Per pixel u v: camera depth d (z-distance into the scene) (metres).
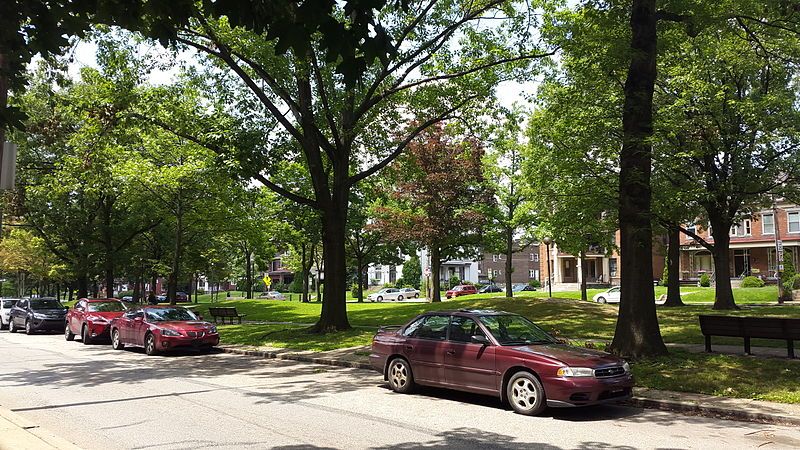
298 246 49.16
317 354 15.78
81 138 20.56
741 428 7.75
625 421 8.10
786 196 23.28
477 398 9.78
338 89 18.83
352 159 22.66
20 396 10.20
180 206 29.23
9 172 6.12
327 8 4.20
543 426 7.71
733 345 14.47
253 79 19.61
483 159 35.41
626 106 12.41
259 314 32.88
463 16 18.83
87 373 13.25
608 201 23.41
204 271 54.03
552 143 24.42
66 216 34.75
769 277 47.88
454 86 19.72
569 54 17.42
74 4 5.16
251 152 17.48
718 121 21.03
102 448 6.62
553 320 19.75
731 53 20.27
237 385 11.38
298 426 7.71
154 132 24.00
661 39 13.77
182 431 7.45
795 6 11.82
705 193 22.16
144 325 17.58
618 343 12.19
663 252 29.11
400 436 7.14
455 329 9.67
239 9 4.42
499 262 97.06
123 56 16.81
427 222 35.16
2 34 5.11
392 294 57.69
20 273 63.03
